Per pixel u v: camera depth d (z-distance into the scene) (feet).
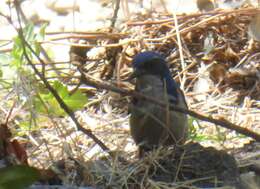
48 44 41.68
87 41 42.37
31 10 46.57
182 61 39.14
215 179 27.27
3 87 34.88
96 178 27.84
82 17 45.88
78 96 32.81
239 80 39.88
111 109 37.99
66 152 28.84
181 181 28.02
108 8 46.01
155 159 28.40
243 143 32.50
